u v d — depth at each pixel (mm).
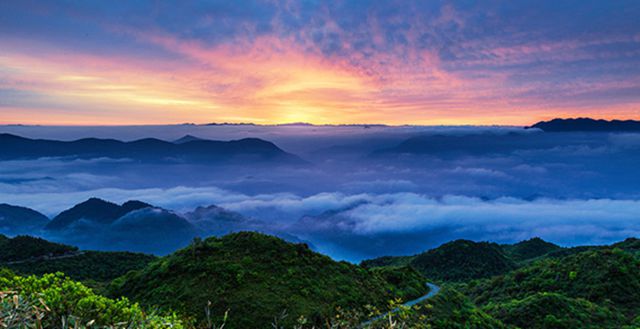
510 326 75500
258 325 49688
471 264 166875
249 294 55562
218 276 59656
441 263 172875
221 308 52406
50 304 15633
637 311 81500
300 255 70375
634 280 90875
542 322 75750
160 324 14203
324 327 50344
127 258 128125
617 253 101938
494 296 109750
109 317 16328
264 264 64750
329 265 70875
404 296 70375
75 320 11781
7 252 117875
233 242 71062
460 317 66938
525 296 100438
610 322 75812
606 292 89625
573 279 98875
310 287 60281
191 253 67250
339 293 61188
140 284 63125
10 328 9188
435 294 74188
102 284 85125
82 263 118438
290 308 53406
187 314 51125
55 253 124000
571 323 74250
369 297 63031
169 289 58375
